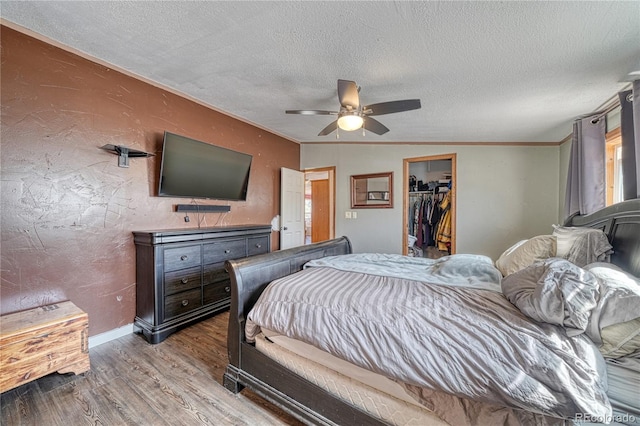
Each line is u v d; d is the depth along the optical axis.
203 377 1.92
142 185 2.69
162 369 2.01
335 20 1.61
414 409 1.18
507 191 3.80
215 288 2.95
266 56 2.06
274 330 1.52
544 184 3.67
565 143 3.47
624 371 1.02
